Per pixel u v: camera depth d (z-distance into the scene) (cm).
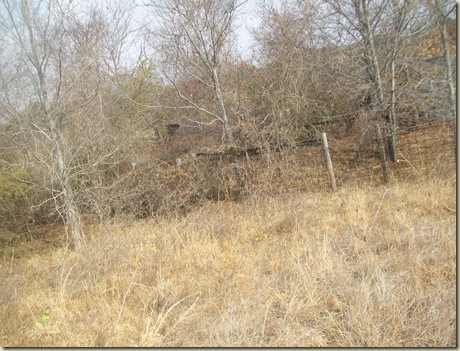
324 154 666
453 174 562
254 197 632
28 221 745
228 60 896
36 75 602
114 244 515
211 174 711
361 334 263
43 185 611
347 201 552
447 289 297
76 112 643
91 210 694
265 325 301
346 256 394
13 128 623
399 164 679
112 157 717
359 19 691
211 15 752
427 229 420
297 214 528
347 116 826
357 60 708
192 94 936
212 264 420
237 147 698
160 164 732
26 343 313
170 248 476
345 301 311
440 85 659
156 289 374
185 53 788
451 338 253
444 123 658
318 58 812
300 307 309
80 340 309
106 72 835
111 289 383
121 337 306
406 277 329
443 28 622
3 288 420
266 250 452
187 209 687
